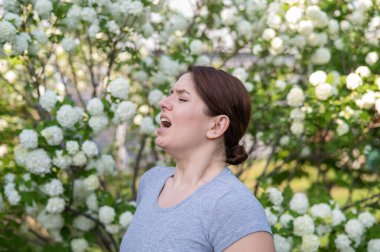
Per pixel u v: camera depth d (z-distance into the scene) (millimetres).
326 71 3344
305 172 3551
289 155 3281
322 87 2701
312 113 2830
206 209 1177
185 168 1319
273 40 3074
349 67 3443
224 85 1310
